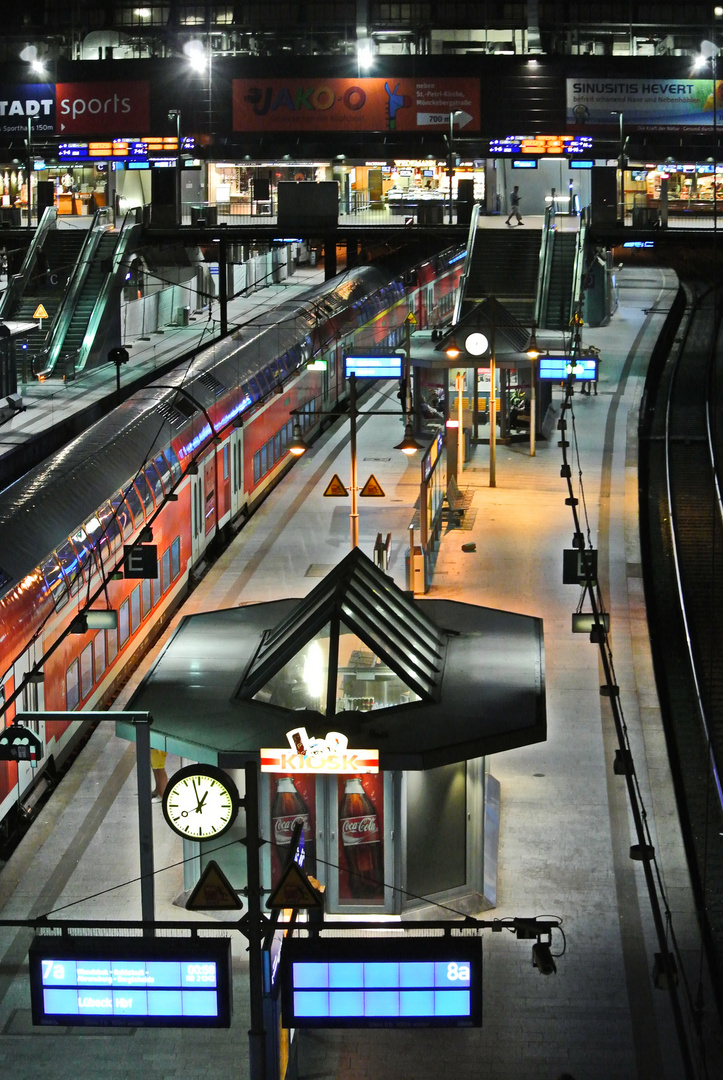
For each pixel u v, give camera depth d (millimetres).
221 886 21906
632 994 27859
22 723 34562
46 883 32031
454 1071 25734
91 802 35719
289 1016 21812
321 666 31234
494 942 29531
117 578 40406
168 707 31156
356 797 29875
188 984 21625
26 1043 26641
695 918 30406
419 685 30906
